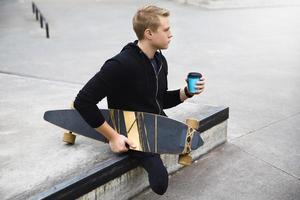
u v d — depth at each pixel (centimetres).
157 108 263
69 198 231
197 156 338
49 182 241
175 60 703
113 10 1347
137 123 257
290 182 307
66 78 570
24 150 287
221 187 298
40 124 345
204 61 698
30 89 469
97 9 1373
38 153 281
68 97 434
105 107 380
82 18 1176
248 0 1480
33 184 239
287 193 291
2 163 267
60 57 706
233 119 431
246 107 470
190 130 266
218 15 1282
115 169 257
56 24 1073
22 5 1483
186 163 272
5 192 231
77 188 235
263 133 395
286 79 593
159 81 257
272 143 372
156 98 261
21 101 418
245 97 507
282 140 379
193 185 300
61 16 1214
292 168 328
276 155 349
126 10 1347
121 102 258
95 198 248
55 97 434
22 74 584
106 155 273
